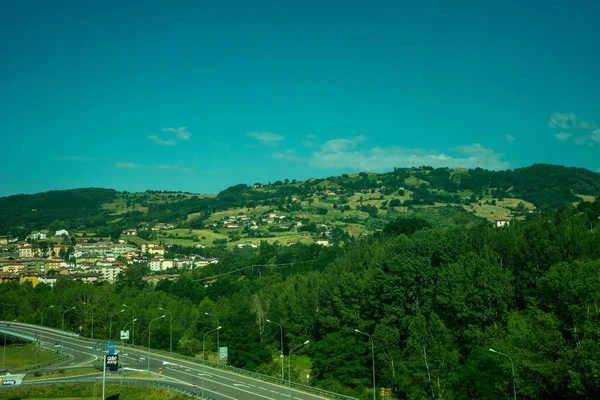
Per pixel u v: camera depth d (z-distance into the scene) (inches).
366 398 3565.5
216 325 5556.1
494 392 2886.3
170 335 5359.3
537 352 2714.1
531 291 3624.5
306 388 3479.3
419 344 3430.1
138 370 4343.0
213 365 4520.2
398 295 4114.2
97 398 3540.8
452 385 3186.5
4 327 7258.9
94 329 6565.0
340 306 4662.9
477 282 3587.6
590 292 2635.3
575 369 2544.3
